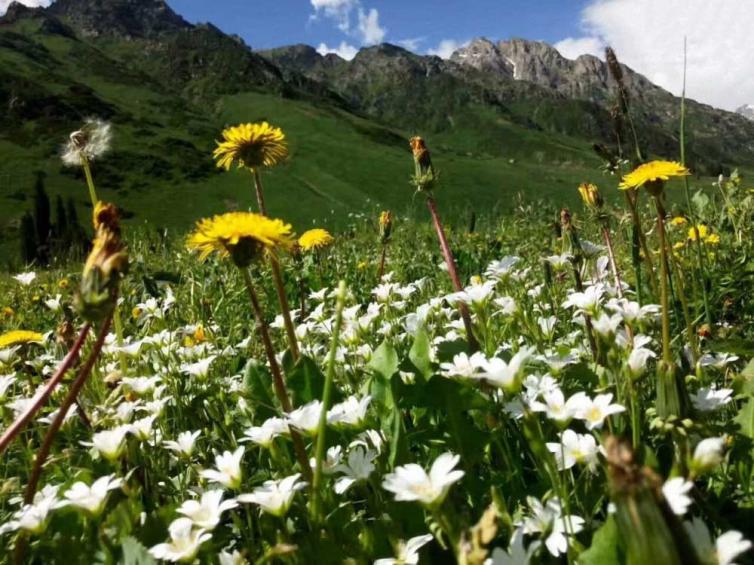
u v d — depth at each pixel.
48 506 1.91
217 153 2.75
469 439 2.27
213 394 3.16
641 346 2.47
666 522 0.95
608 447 0.99
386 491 2.14
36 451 3.04
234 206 111.25
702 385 2.48
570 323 3.60
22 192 108.94
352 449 2.27
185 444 2.51
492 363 1.86
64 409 2.01
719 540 1.22
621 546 1.48
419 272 7.23
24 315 6.55
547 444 1.90
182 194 118.50
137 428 2.60
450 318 3.88
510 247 8.19
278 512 1.84
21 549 1.92
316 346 3.95
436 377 2.33
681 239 5.61
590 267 3.45
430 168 3.04
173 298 5.16
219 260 6.79
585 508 1.91
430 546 1.88
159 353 3.56
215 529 1.99
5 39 194.88
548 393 1.96
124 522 1.95
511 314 3.13
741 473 1.89
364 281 7.25
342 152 131.38
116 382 3.31
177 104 177.00
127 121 151.50
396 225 10.98
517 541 1.44
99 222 1.82
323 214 104.69
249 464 2.86
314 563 1.75
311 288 6.73
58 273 9.23
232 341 4.61
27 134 133.62
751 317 3.82
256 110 178.12
